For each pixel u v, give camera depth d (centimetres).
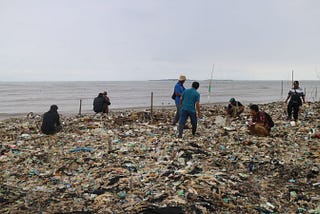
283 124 1501
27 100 4875
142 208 557
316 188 693
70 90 9894
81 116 2008
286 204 620
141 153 948
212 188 646
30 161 877
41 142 1119
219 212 562
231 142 1107
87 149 991
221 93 7800
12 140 1164
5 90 9750
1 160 884
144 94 7244
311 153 956
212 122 1578
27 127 1468
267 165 844
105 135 1246
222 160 884
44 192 656
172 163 831
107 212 557
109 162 862
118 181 705
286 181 739
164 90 10244
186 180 681
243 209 580
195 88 1180
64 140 1158
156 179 713
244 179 741
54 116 1298
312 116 1769
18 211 552
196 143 1068
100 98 2044
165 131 1336
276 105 2661
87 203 601
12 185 696
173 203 579
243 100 5000
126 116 1789
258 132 1216
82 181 725
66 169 816
